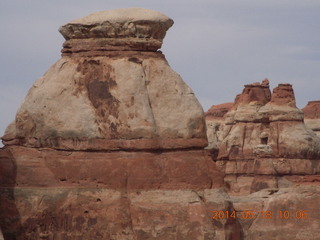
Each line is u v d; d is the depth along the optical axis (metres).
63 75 55.12
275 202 64.56
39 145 54.59
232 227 55.94
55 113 54.41
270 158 103.75
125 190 53.19
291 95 123.06
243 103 126.06
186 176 54.44
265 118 123.12
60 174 53.88
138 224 53.06
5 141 56.44
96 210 53.00
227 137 122.94
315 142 119.69
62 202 53.47
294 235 64.00
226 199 55.75
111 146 53.53
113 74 54.44
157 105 54.59
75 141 53.88
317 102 154.50
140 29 55.25
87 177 53.47
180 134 54.62
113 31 55.12
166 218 53.47
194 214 53.94
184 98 55.31
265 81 128.25
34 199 54.00
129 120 53.62
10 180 54.84
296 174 117.62
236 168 119.44
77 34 55.66
